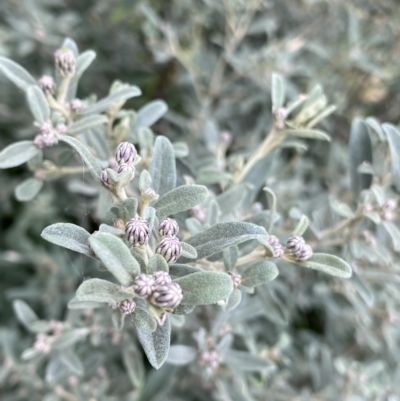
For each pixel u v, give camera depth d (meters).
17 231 0.52
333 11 0.53
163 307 0.15
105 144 0.27
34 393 0.39
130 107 0.58
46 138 0.22
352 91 0.59
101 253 0.15
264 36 0.59
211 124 0.44
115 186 0.18
